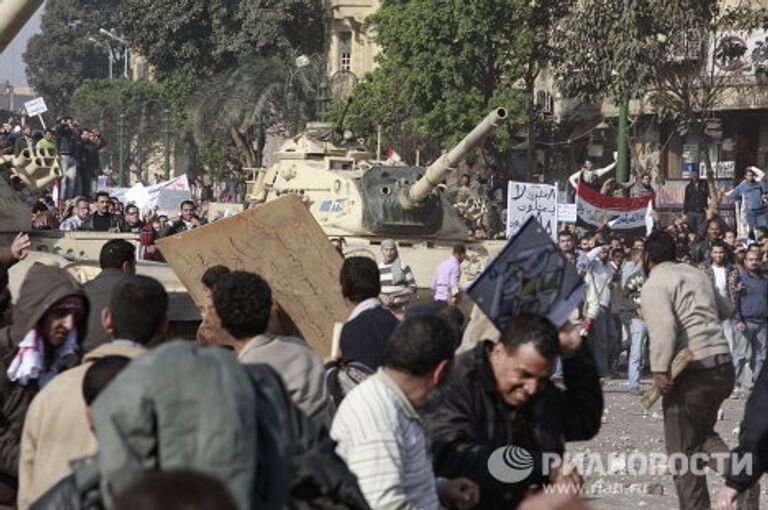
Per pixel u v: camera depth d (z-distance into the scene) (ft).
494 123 77.66
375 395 26.55
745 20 142.92
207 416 18.04
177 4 224.33
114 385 18.37
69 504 23.93
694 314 43.45
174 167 278.05
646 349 96.48
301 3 223.71
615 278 97.04
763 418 33.81
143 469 17.87
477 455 28.30
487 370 28.60
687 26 138.51
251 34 219.00
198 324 46.47
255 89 188.96
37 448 27.94
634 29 138.31
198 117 193.26
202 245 41.11
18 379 32.24
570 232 93.09
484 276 29.50
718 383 43.52
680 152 167.84
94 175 137.59
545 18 163.84
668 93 148.25
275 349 31.58
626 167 139.03
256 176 96.99
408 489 26.68
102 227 90.63
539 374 27.99
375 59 173.78
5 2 52.90
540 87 186.19
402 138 171.83
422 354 26.55
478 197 108.37
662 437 65.10
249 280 31.42
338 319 41.60
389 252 77.82
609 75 139.95
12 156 63.77
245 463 18.12
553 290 29.78
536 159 182.50
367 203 84.12
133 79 369.30
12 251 45.27
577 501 16.40
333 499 22.56
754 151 160.76
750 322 89.56
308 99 187.62
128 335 28.89
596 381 30.45
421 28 164.55
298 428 22.93
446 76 164.55
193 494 14.49
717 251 90.48
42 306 32.09
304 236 41.93
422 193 82.38
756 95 154.10
